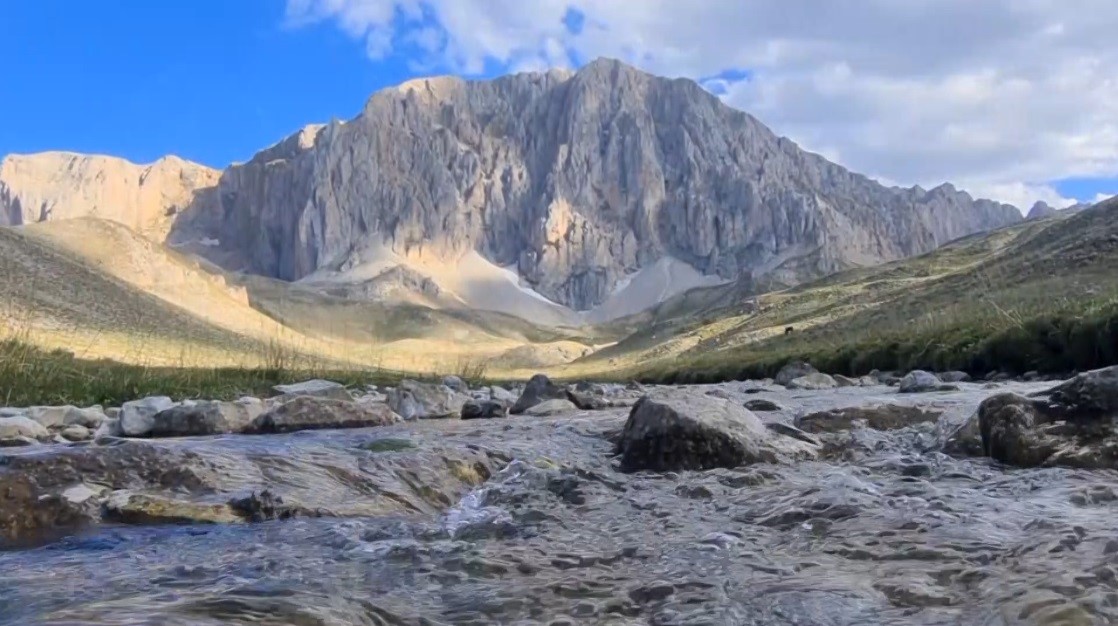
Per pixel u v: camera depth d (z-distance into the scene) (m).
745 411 8.70
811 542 4.62
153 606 3.20
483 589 3.91
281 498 6.09
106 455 6.57
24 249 140.00
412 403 15.79
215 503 5.92
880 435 9.34
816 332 110.00
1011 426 7.41
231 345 127.00
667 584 3.87
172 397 18.80
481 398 19.56
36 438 11.69
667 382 56.59
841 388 22.36
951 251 198.62
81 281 136.62
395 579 4.09
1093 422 7.21
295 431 11.98
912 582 3.71
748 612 3.44
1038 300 40.25
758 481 6.68
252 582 3.91
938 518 4.88
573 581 4.02
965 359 24.84
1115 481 6.13
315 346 162.75
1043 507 5.21
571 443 9.52
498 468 8.02
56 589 3.86
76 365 22.83
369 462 7.46
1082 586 3.43
